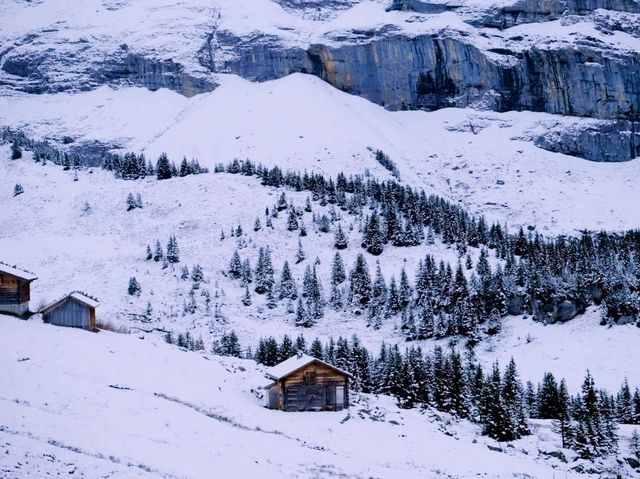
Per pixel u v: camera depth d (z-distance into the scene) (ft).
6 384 156.97
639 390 278.46
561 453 212.23
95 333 239.30
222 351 342.44
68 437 127.65
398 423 218.79
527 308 395.75
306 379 218.18
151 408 165.27
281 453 152.05
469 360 327.67
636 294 363.76
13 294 247.50
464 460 181.88
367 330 416.46
